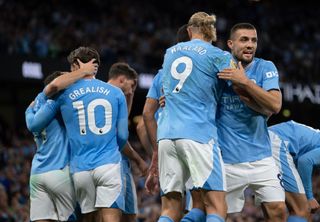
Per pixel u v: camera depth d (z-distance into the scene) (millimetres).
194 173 14242
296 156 17781
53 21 55312
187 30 15836
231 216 31828
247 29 15742
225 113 15484
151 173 16812
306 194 17719
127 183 18422
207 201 14305
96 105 15992
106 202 15773
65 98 15961
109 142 16047
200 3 71938
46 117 15945
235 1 73438
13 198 32625
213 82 14688
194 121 14375
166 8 68812
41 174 16172
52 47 50938
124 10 62969
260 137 15703
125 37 59281
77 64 16469
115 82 18203
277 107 14773
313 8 78188
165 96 14914
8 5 53375
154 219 33094
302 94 60438
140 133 18859
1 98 54406
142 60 56594
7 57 45875
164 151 14680
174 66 14820
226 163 15531
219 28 67562
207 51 14695
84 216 16594
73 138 15938
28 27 52062
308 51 70250
